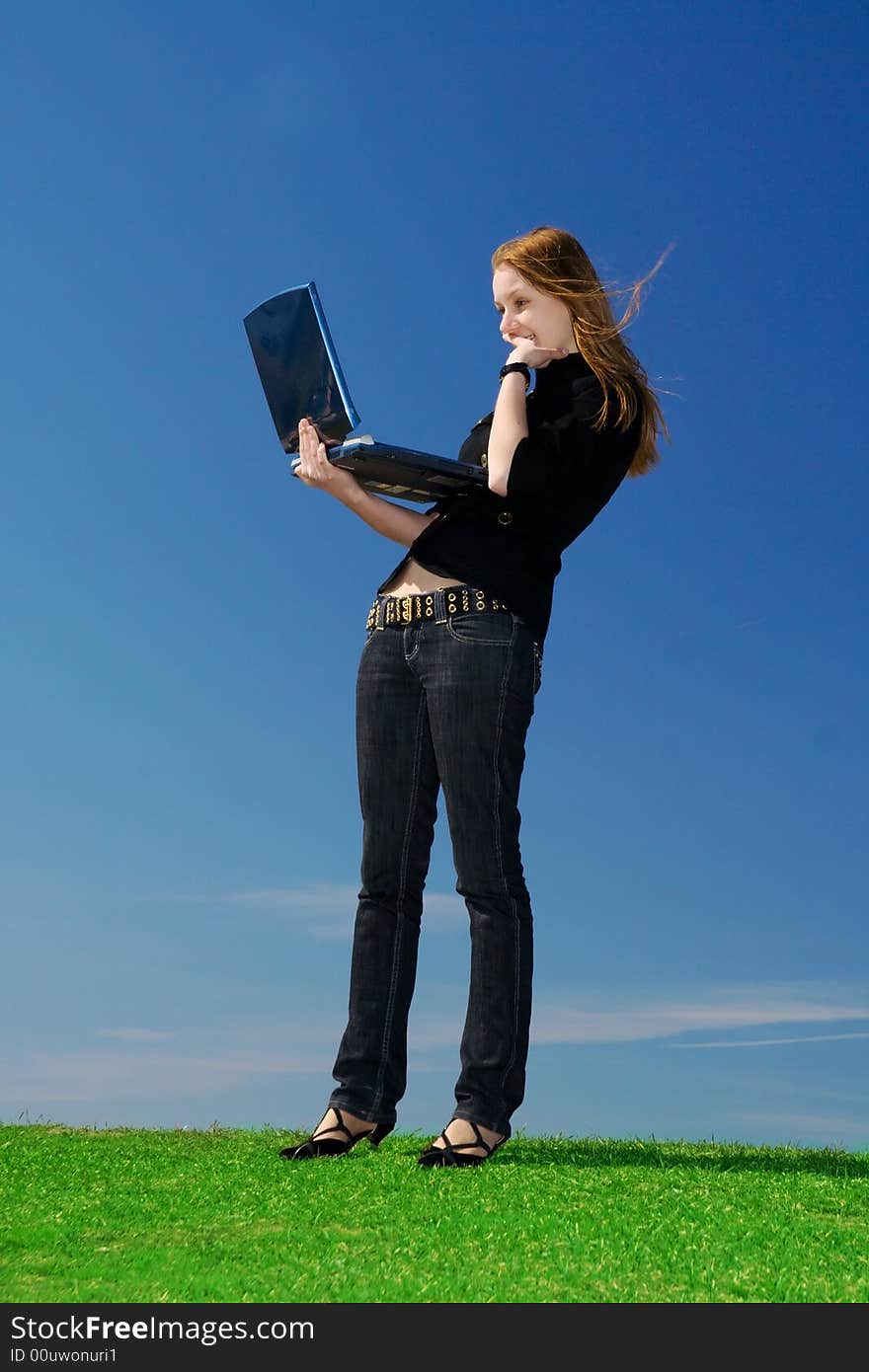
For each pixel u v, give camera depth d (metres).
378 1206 2.44
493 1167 2.97
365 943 3.23
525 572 3.08
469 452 3.33
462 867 3.05
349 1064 3.19
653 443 3.36
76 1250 2.06
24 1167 2.99
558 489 3.03
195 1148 3.46
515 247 3.16
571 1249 2.13
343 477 3.14
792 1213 2.55
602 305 3.19
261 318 3.19
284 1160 3.07
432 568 3.10
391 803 3.22
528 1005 3.04
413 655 3.13
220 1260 2.00
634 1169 3.15
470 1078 2.98
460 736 3.02
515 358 3.12
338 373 3.03
